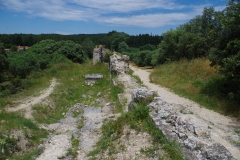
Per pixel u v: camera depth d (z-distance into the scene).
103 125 8.53
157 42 68.81
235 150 6.19
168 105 7.85
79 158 6.48
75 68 24.12
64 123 10.02
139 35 74.62
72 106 12.79
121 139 6.57
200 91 12.97
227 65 9.66
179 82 15.90
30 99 13.44
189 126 6.06
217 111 10.33
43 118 10.98
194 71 16.61
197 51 22.06
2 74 21.34
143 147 5.86
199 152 5.13
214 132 7.39
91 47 41.91
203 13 24.50
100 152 6.39
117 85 14.62
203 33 24.11
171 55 29.19
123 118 7.65
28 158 6.88
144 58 41.84
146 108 7.61
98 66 25.09
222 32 11.06
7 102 12.40
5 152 6.96
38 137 8.53
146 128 6.62
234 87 11.46
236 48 9.78
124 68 17.86
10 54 33.09
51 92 15.21
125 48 60.53
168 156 5.16
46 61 25.08
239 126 8.46
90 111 11.21
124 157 5.69
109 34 76.19
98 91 16.12
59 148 7.34
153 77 19.70
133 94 9.66
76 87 17.20
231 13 10.35
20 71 21.86
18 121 9.38
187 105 11.24
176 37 28.52
